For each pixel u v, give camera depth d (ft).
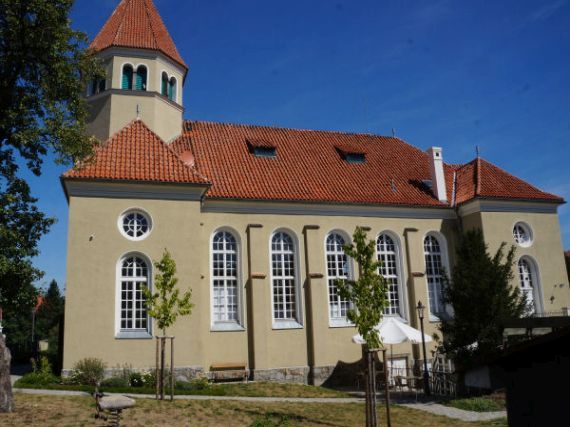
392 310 107.24
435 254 113.39
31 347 213.05
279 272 100.17
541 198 113.29
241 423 55.21
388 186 114.73
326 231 104.12
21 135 62.23
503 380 27.50
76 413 53.47
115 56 104.94
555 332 24.35
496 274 81.30
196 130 115.55
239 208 98.89
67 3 64.75
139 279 85.46
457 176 123.54
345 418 63.36
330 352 98.53
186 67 114.73
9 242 62.69
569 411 24.66
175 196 89.15
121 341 81.56
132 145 94.38
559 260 113.39
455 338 81.15
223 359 91.91
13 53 63.93
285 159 114.32
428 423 62.75
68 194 86.12
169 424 52.60
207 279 94.22
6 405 52.75
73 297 80.89
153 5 117.39
